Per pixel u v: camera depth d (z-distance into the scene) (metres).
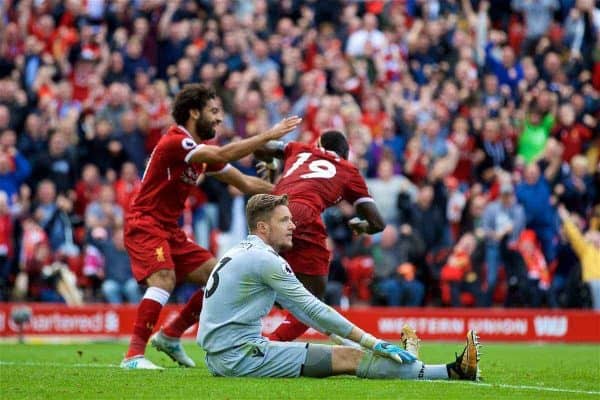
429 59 36.34
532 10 38.19
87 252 27.69
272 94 32.91
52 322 25.95
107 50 33.72
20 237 27.59
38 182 29.41
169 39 34.69
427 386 12.56
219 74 32.81
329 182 16.31
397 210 30.12
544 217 30.75
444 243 29.61
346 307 28.09
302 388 12.27
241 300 13.19
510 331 27.77
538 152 33.75
